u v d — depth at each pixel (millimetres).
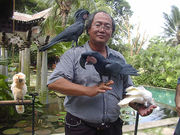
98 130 1389
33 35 5824
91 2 6266
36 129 3689
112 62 1117
